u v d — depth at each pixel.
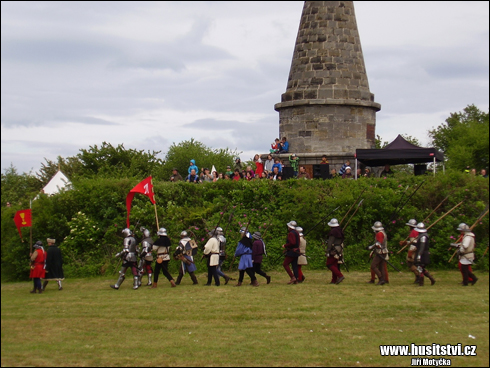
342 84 27.94
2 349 12.39
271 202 23.97
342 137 27.72
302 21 28.95
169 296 17.38
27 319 14.81
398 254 22.05
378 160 27.28
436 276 20.39
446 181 22.98
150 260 19.50
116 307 15.98
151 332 13.49
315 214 23.19
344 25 28.47
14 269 23.61
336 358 11.57
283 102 28.48
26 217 21.30
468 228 18.23
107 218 24.61
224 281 20.41
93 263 23.47
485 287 17.98
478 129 24.09
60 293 18.83
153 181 26.09
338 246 18.78
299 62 28.56
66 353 12.06
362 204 22.78
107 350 12.24
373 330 13.35
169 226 23.86
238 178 25.92
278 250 22.55
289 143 28.34
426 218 21.91
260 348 12.21
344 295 16.84
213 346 12.38
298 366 11.17
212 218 23.72
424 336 12.87
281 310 15.13
